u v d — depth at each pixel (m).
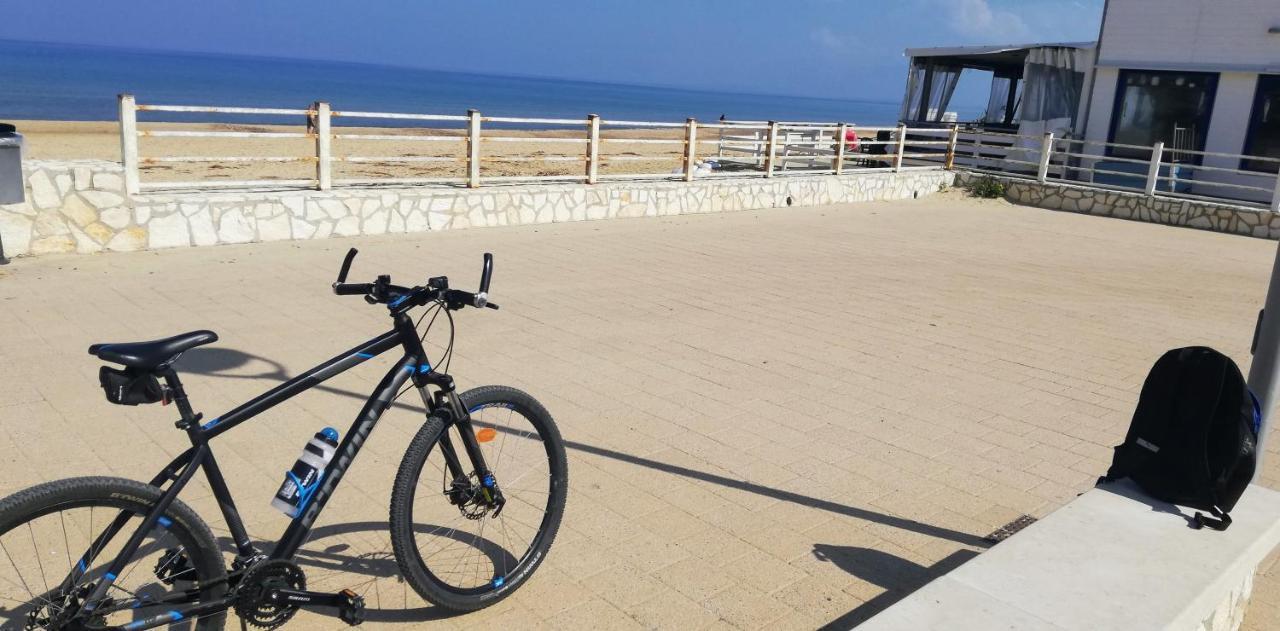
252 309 7.38
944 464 4.98
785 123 15.85
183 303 7.45
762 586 3.66
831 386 6.23
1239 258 13.18
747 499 4.43
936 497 4.56
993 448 5.26
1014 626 2.86
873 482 4.70
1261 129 16.64
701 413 5.57
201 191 10.03
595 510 4.24
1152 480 3.73
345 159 10.67
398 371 3.14
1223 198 16.80
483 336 7.00
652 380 6.15
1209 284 10.98
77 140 23.33
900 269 10.80
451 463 3.33
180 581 2.82
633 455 4.89
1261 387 3.86
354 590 3.47
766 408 5.72
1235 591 3.44
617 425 5.30
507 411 3.50
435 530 3.91
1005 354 7.30
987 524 4.29
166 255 9.13
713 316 7.99
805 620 3.43
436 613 3.37
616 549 3.89
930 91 21.38
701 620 3.39
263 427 5.00
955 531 4.21
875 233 13.57
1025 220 16.08
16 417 4.96
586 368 6.34
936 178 18.92
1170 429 3.69
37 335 6.41
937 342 7.55
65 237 8.84
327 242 10.20
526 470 3.70
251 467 4.50
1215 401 3.56
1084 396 6.33
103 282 7.99
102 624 2.57
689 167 14.41
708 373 6.37
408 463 3.14
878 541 4.08
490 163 20.98
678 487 4.52
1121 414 5.99
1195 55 17.09
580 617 3.38
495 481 3.41
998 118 22.03
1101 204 17.38
